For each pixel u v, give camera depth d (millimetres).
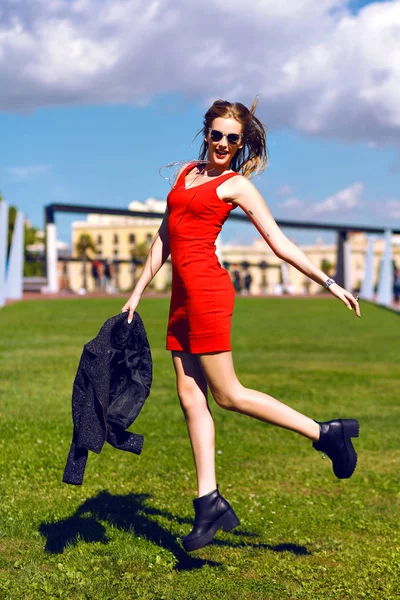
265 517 4836
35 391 9602
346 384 11805
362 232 54812
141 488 5367
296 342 18891
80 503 4898
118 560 3854
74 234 120500
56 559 3885
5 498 4918
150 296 41812
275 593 3533
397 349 17938
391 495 5504
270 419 3912
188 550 3758
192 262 3766
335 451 3984
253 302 37688
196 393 3930
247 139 3924
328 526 4719
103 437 3602
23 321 21234
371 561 4031
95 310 26766
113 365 3744
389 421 8766
